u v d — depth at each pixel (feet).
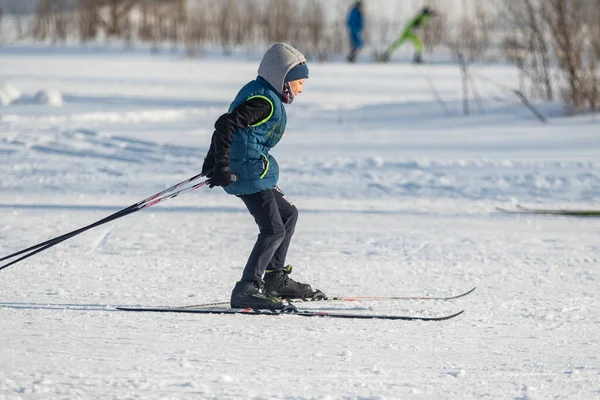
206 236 80.59
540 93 178.91
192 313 52.90
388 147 135.85
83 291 58.23
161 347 44.45
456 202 100.94
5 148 127.44
